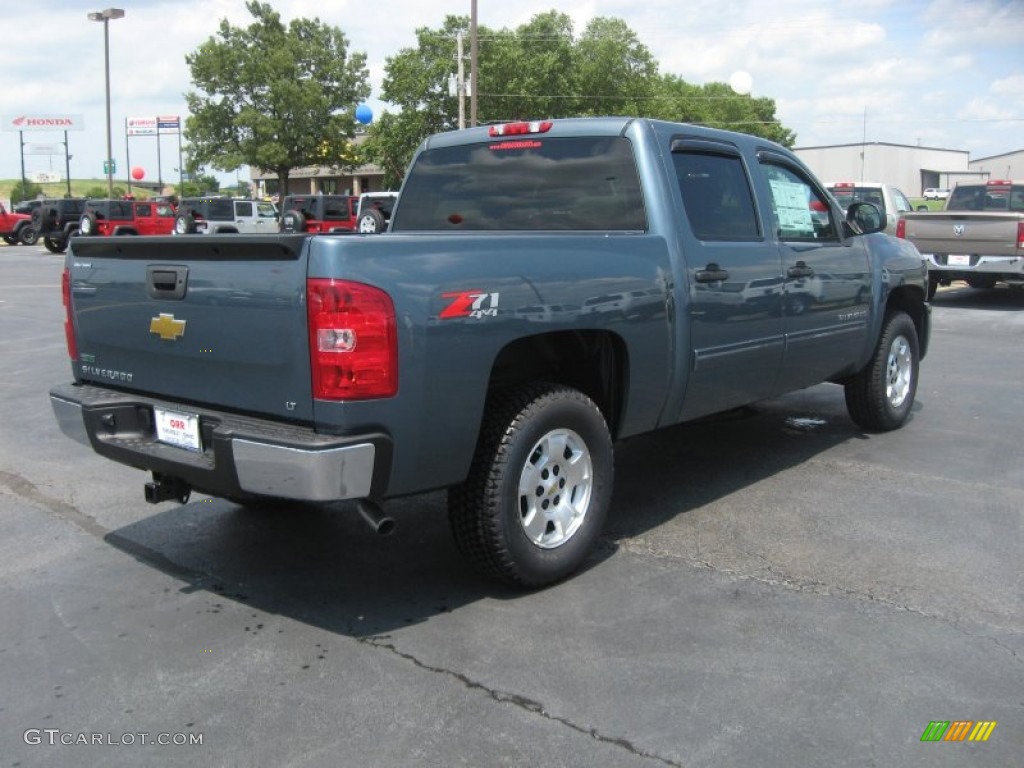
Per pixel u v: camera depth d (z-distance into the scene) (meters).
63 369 9.79
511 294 3.69
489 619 3.79
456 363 3.51
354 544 4.70
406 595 4.05
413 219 5.67
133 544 4.72
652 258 4.38
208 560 4.50
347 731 3.00
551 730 2.98
